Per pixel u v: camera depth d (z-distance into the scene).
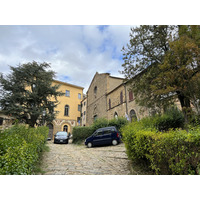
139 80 10.38
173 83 6.99
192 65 6.55
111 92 25.34
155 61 9.51
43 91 17.53
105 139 12.91
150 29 9.60
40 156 7.23
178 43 6.36
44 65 18.20
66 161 6.96
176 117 10.02
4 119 15.24
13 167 2.70
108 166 6.15
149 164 4.83
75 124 37.28
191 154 2.93
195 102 6.70
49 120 17.28
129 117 19.41
